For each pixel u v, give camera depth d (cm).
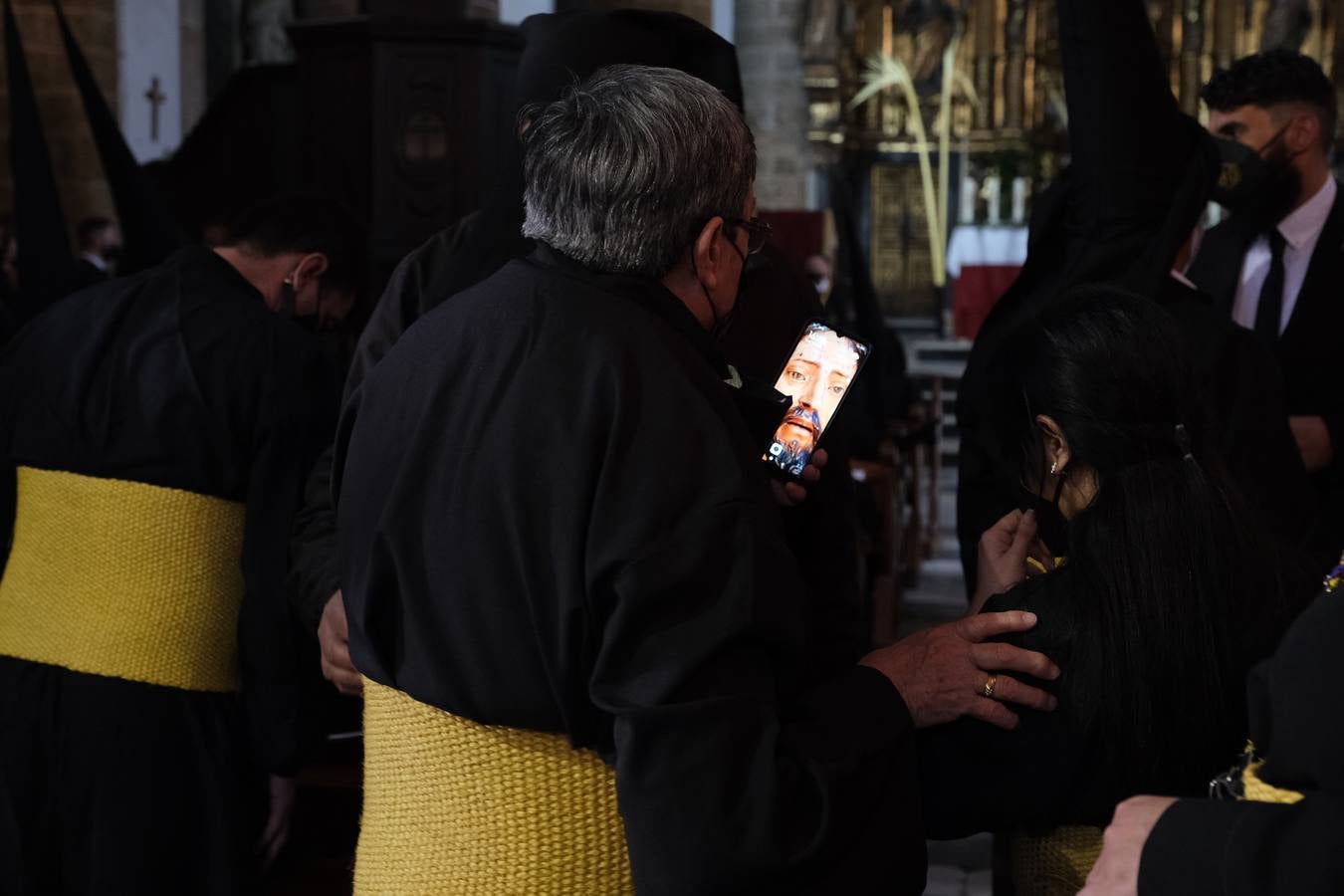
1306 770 106
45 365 244
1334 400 295
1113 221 236
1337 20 1454
